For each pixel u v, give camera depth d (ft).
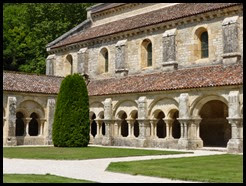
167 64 123.75
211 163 67.56
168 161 70.95
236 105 94.53
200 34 121.49
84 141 114.21
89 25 174.40
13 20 226.58
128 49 138.31
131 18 151.74
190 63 120.47
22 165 66.49
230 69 106.01
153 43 130.72
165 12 137.59
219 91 99.19
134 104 120.26
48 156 81.05
